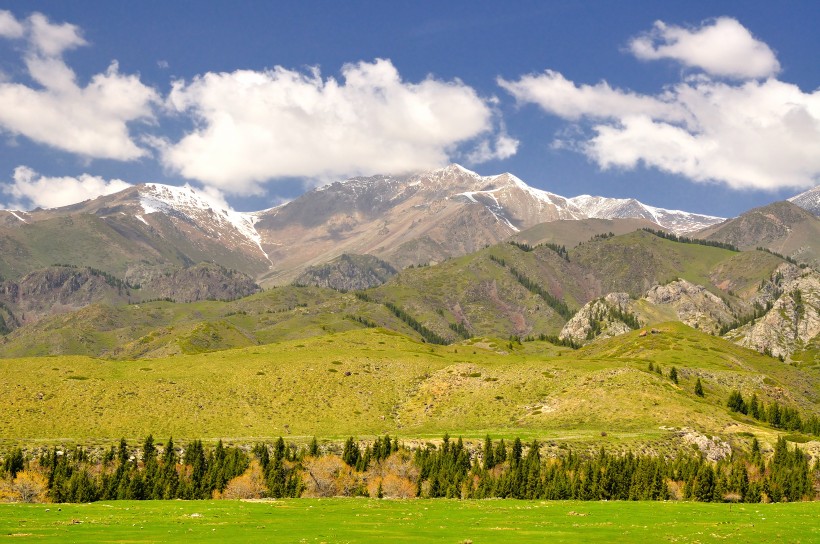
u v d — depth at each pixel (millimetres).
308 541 72562
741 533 79938
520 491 146625
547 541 74125
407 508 104750
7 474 136500
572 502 116812
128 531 76812
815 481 155500
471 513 98375
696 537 77500
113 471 153125
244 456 158000
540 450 175125
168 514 91625
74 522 82625
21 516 86750
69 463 149500
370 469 160250
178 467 154500
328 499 117688
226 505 103688
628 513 98312
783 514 96688
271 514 94250
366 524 86188
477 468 159750
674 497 144875
